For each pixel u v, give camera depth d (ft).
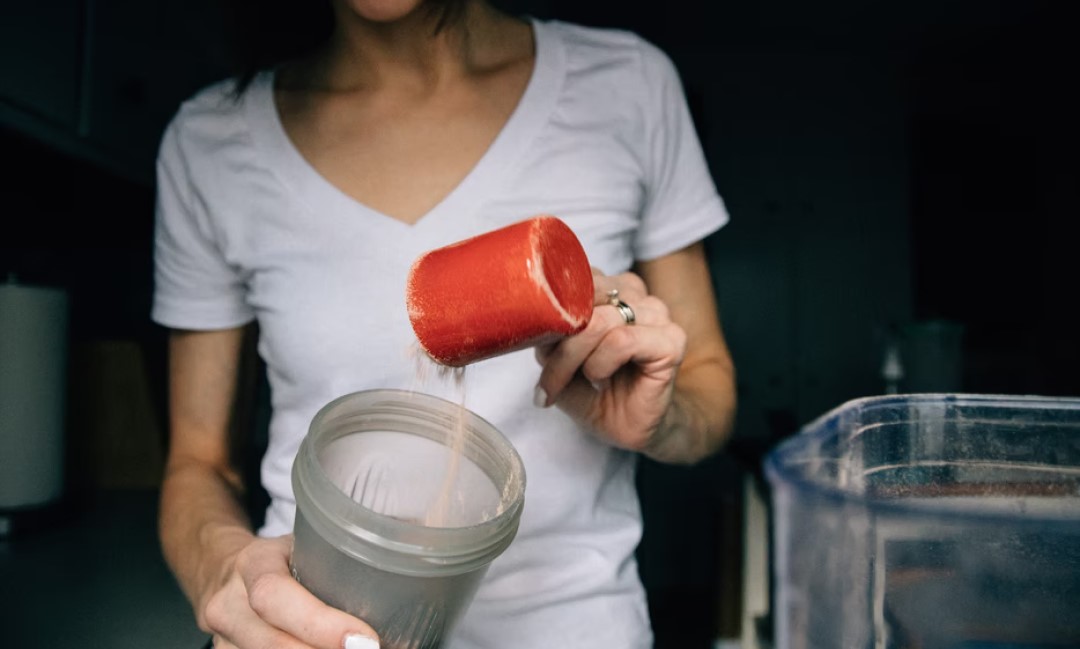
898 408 1.29
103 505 4.85
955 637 1.03
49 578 3.54
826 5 8.91
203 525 2.41
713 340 2.84
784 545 1.03
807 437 1.12
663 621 9.40
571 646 2.37
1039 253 9.94
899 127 10.03
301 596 1.49
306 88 2.61
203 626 2.04
